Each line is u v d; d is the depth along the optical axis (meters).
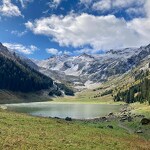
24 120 55.94
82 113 155.75
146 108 135.88
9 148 34.16
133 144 49.09
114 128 76.38
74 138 45.69
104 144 44.62
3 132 41.91
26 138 40.31
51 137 43.69
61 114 144.38
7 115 58.84
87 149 39.38
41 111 163.00
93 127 66.69
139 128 77.44
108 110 186.75
